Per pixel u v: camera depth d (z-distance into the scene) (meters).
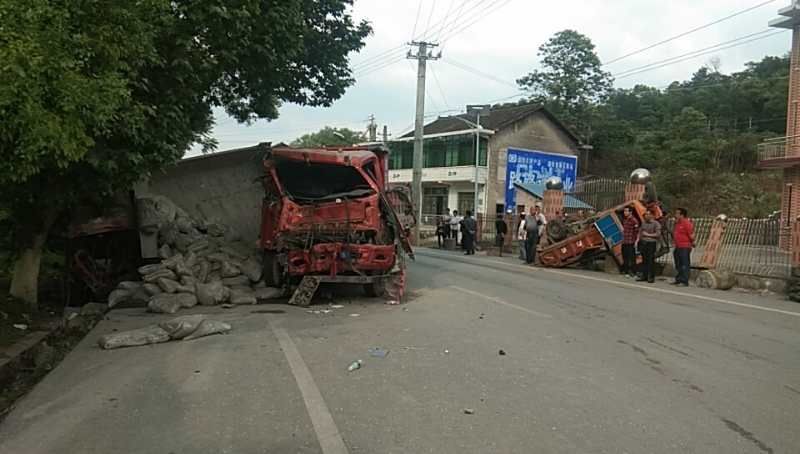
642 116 72.00
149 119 9.61
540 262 19.52
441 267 18.78
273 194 12.84
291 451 4.55
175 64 9.73
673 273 16.98
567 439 4.75
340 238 11.79
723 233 15.70
